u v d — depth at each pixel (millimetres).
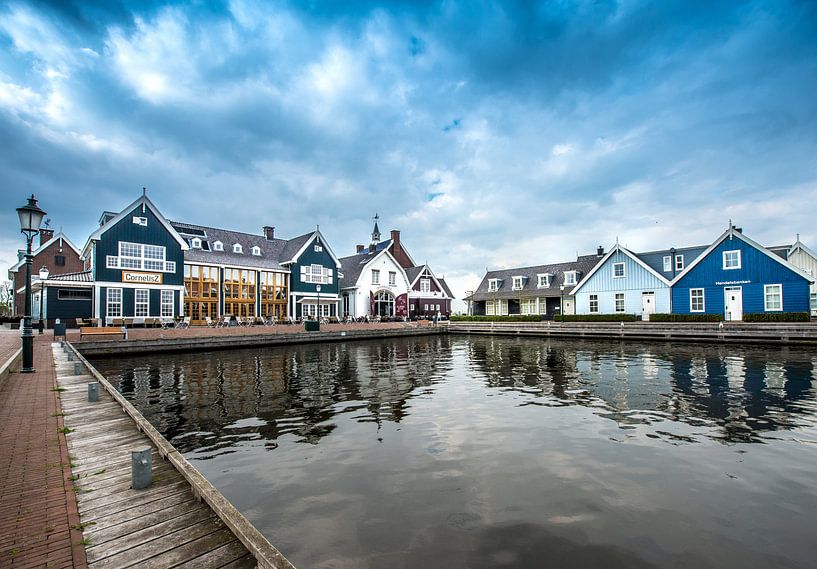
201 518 4488
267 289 43656
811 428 9281
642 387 13945
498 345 30938
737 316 33125
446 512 5699
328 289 48375
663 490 6312
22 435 7254
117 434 7352
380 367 19469
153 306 34562
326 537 5129
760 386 13891
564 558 4695
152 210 34938
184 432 9453
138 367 19875
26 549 3889
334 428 9562
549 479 6699
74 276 33438
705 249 36281
